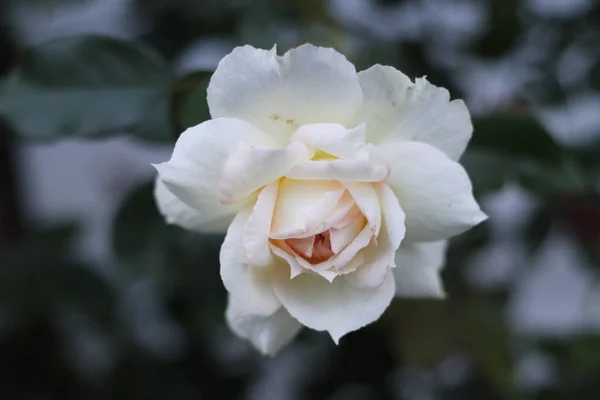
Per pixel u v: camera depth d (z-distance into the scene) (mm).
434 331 562
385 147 376
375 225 364
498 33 535
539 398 618
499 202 617
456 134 377
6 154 660
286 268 379
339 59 365
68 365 649
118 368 644
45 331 639
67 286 613
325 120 374
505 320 595
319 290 379
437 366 562
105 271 641
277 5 507
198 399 644
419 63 533
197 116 403
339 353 655
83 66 446
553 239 667
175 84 422
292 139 371
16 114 440
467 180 372
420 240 384
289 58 364
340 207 365
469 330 565
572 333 651
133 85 448
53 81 444
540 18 570
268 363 703
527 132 448
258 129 373
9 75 445
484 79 569
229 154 364
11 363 631
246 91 368
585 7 570
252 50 367
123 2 654
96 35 445
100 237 775
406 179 374
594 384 615
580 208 577
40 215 851
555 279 833
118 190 799
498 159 452
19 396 623
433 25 576
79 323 627
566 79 561
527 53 569
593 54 561
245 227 361
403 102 374
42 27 696
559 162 448
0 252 637
